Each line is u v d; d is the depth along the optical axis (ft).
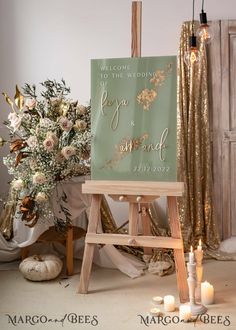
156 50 12.84
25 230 10.55
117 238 9.07
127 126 9.04
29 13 13.16
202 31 9.75
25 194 10.19
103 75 9.08
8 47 13.21
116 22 12.96
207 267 11.07
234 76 12.50
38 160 9.88
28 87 10.81
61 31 13.12
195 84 12.30
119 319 7.98
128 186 8.87
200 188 12.41
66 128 9.75
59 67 13.16
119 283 9.87
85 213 11.51
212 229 12.50
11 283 9.91
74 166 10.16
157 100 8.87
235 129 12.57
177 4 12.69
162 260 10.95
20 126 10.13
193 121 12.38
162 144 8.89
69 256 10.41
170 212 8.86
